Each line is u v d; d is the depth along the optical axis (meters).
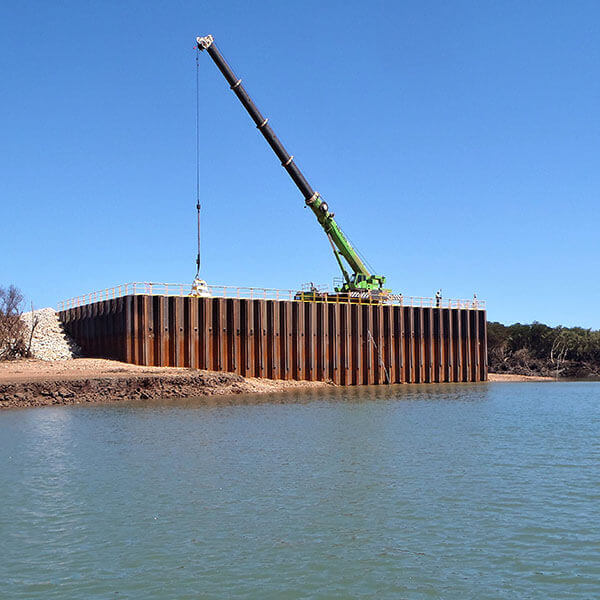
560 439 31.22
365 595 12.95
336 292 66.81
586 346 108.00
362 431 32.72
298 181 60.53
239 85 55.59
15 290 64.94
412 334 68.50
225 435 30.83
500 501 19.41
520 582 13.60
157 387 47.31
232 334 56.72
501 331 113.62
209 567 14.33
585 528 16.95
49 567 14.34
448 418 39.06
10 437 29.73
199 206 54.69
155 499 19.47
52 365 52.34
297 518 17.72
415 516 17.94
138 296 53.88
